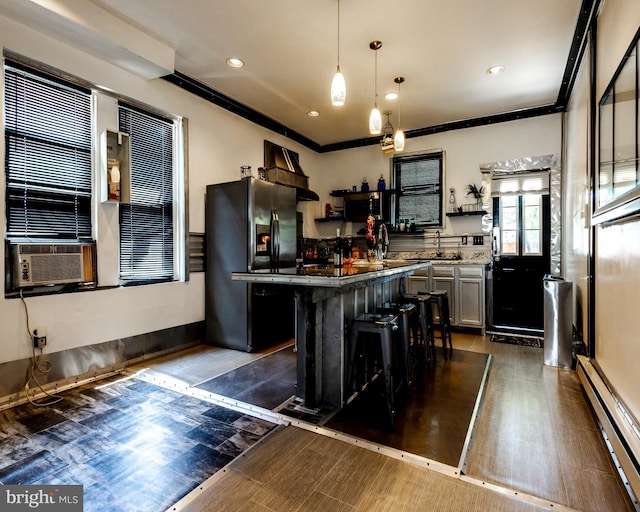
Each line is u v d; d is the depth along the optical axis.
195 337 4.19
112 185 3.24
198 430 2.23
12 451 2.00
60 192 3.01
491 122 5.09
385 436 2.16
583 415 2.44
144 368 3.40
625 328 2.09
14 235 2.74
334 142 6.35
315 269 2.81
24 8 2.50
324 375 2.60
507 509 1.55
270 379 3.11
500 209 5.18
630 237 2.01
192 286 4.14
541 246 4.96
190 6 2.79
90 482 1.74
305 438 2.14
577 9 2.81
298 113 5.03
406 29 3.09
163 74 3.48
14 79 2.73
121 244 3.49
